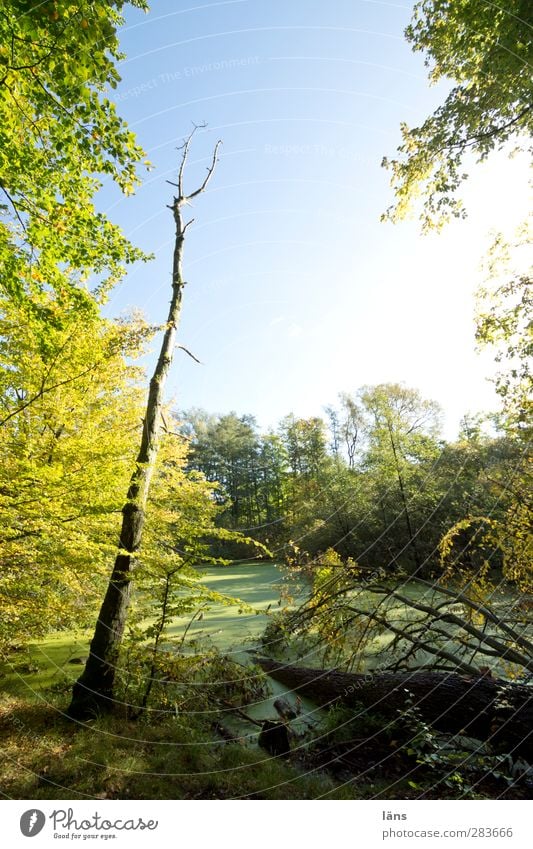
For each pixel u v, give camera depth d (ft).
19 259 10.94
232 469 91.15
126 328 19.04
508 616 16.44
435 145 20.25
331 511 51.88
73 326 15.01
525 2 14.03
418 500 44.27
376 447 53.72
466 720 11.27
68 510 12.16
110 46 8.89
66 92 9.31
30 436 14.69
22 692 14.32
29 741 10.84
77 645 19.85
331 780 10.03
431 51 18.98
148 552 16.76
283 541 59.31
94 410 18.25
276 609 26.91
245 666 16.63
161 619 13.12
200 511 19.83
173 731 11.82
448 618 14.84
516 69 16.21
